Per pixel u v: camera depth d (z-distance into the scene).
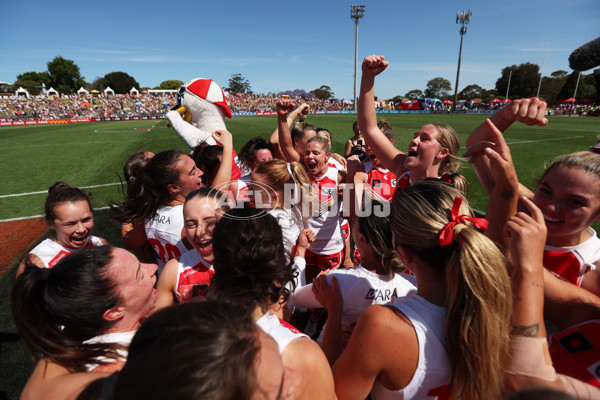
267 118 38.94
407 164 2.02
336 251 3.06
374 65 2.01
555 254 1.24
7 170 9.74
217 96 3.24
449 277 0.92
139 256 2.89
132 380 0.51
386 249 1.32
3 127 32.12
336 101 68.50
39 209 6.12
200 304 0.62
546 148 12.87
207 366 0.48
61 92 83.06
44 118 42.47
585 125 24.78
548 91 56.88
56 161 11.13
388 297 1.38
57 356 0.90
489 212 1.24
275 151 3.87
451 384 0.91
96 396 0.66
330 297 1.37
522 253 0.87
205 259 1.63
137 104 62.97
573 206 1.09
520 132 19.19
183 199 2.06
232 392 0.50
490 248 0.87
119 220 2.12
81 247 1.99
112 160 11.16
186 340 0.52
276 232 1.13
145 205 2.04
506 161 1.15
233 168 3.54
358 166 2.99
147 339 0.56
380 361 0.90
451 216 0.97
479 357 0.84
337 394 1.00
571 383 0.81
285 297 1.26
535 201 1.22
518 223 0.90
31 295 0.92
